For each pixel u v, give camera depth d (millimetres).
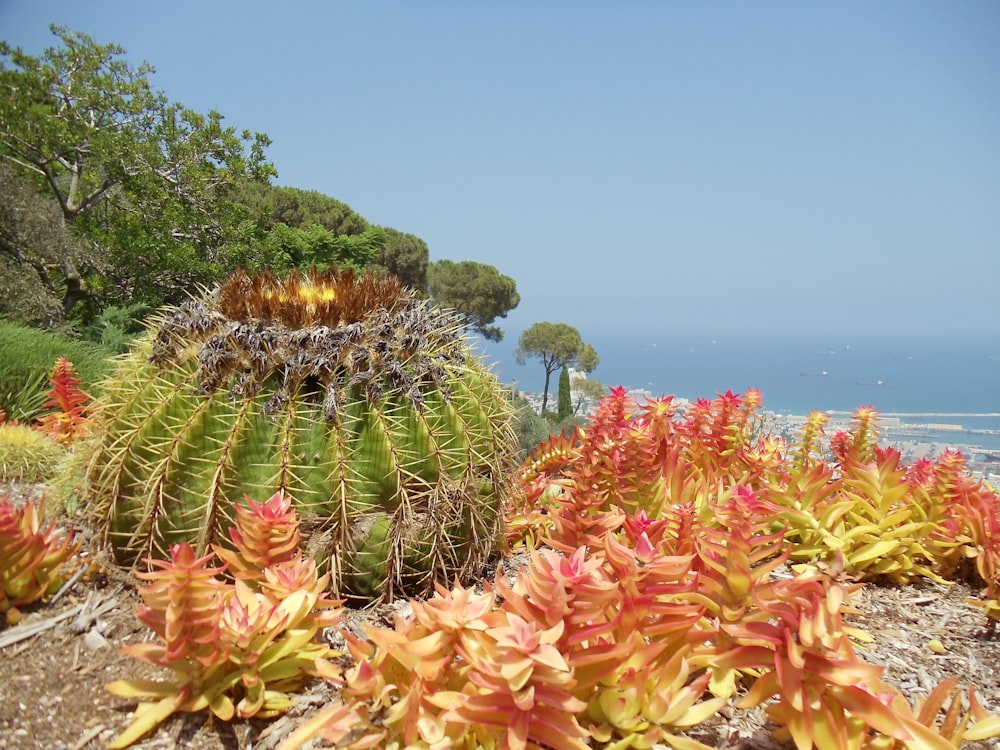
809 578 2338
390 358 3279
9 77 19500
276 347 3160
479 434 3549
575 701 1904
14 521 2943
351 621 3100
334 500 3086
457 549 3480
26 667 2705
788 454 4613
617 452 3672
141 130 19594
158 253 18172
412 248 34500
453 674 2219
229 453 3043
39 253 17719
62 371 5359
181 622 2254
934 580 3959
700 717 2219
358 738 2105
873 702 2078
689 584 2408
